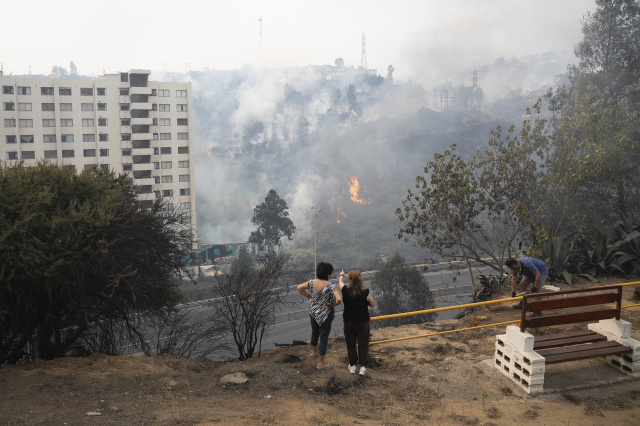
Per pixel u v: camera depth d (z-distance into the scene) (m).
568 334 5.71
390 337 7.42
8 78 55.19
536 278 8.12
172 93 63.59
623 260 10.97
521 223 13.45
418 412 4.52
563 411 4.55
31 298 7.53
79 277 7.80
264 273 7.26
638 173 14.66
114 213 8.58
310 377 5.46
